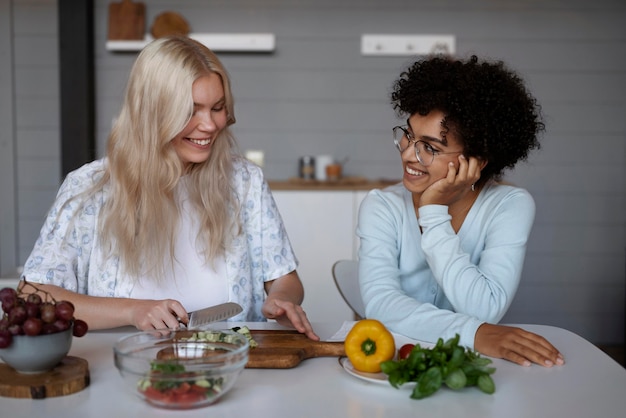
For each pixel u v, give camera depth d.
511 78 1.70
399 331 1.63
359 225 1.90
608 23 4.55
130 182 1.78
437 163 1.67
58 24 4.36
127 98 1.78
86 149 4.33
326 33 4.53
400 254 1.87
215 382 1.19
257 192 2.00
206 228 1.86
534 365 1.43
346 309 4.21
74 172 1.90
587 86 4.58
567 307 4.70
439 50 4.51
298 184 4.19
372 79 4.56
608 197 4.65
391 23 4.53
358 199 4.19
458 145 1.65
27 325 1.22
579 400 1.24
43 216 4.60
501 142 1.67
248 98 4.56
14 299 1.26
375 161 4.61
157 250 1.81
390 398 1.23
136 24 4.40
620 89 4.59
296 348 1.44
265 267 2.00
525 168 4.63
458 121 1.62
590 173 4.64
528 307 4.70
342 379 1.33
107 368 1.38
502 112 1.65
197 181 1.88
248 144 4.59
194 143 1.78
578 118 4.61
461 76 1.63
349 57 4.54
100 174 1.87
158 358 1.27
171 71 1.70
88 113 4.33
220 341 1.31
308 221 4.20
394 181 4.38
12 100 4.53
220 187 1.89
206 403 1.18
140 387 1.17
